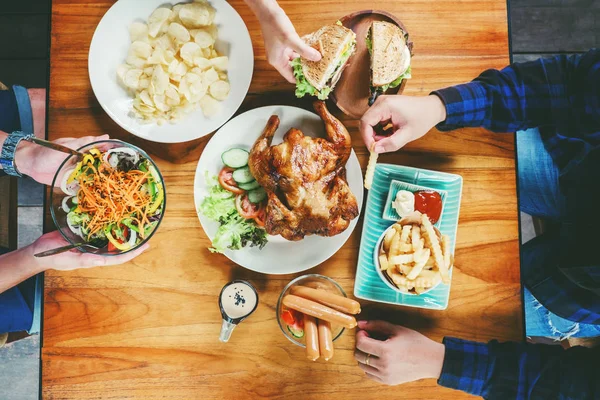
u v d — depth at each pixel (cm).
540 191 120
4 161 101
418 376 100
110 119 103
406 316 104
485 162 104
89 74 98
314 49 93
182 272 102
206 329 103
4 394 144
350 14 98
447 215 102
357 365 103
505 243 104
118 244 94
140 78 97
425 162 104
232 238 99
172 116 99
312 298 97
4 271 98
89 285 102
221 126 101
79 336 102
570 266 111
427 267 97
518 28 146
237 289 101
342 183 96
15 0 139
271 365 103
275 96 103
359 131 103
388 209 102
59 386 102
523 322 104
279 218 95
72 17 102
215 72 98
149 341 102
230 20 98
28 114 116
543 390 99
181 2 98
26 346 145
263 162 95
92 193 91
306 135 102
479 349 100
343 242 100
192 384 103
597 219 108
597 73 99
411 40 103
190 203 102
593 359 100
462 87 99
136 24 98
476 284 104
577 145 110
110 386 102
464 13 103
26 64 140
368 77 100
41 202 143
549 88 100
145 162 94
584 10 146
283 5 102
